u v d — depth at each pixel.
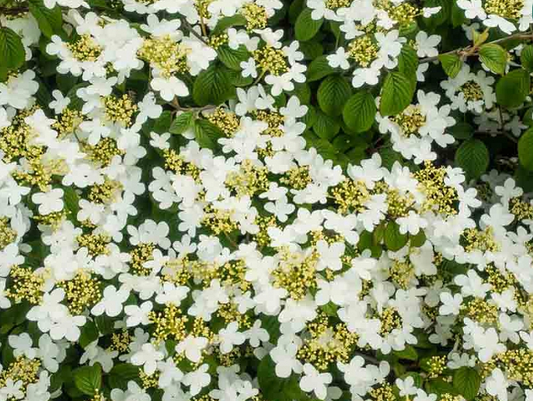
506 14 0.71
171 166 0.67
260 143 0.68
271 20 0.79
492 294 0.68
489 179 0.87
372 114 0.69
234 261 0.67
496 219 0.73
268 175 0.71
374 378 0.67
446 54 0.71
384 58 0.68
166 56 0.64
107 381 0.70
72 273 0.63
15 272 0.62
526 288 0.69
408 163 0.77
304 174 0.69
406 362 0.74
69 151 0.64
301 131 0.69
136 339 0.69
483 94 0.80
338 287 0.60
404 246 0.70
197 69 0.67
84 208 0.66
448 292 0.71
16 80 0.68
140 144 0.72
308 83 0.76
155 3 0.65
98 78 0.66
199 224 0.66
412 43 0.75
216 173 0.65
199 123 0.69
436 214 0.72
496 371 0.66
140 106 0.67
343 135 0.74
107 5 0.75
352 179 0.71
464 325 0.71
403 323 0.70
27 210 0.66
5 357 0.66
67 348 0.70
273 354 0.63
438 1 0.75
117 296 0.63
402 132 0.75
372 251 0.69
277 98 0.72
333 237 0.66
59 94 0.68
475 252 0.71
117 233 0.67
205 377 0.62
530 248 0.74
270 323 0.65
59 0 0.64
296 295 0.60
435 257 0.75
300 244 0.66
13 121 0.70
